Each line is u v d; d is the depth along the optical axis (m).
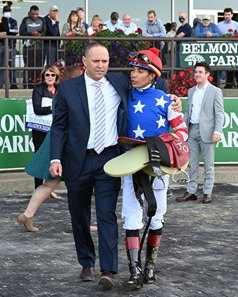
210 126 10.30
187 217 9.27
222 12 21.72
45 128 10.04
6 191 11.22
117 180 6.20
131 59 6.18
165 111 6.22
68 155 6.20
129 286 6.10
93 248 6.48
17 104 11.53
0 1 17.56
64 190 11.37
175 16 21.34
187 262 7.06
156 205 5.98
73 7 20.05
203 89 10.35
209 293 6.09
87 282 6.42
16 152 11.57
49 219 9.14
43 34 15.25
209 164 10.33
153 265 6.39
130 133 6.24
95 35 13.73
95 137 6.14
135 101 6.22
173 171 6.04
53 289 6.23
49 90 10.07
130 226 6.16
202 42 13.05
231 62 13.12
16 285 6.35
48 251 7.52
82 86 6.16
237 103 12.41
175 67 13.09
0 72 13.06
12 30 15.80
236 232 8.40
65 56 12.95
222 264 6.99
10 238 8.12
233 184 12.00
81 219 6.34
